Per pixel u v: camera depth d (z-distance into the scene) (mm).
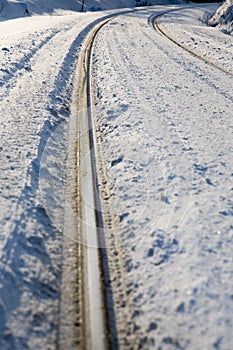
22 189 3941
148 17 27406
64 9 50562
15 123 5570
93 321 2689
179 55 12766
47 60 10219
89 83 8914
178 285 2891
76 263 3244
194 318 2613
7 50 10391
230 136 5863
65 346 2482
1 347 2295
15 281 2814
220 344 2428
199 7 41656
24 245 3197
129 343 2533
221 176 4547
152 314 2701
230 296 2785
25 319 2557
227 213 3805
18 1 42875
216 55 12906
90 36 16172
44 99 6863
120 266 3230
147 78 9125
